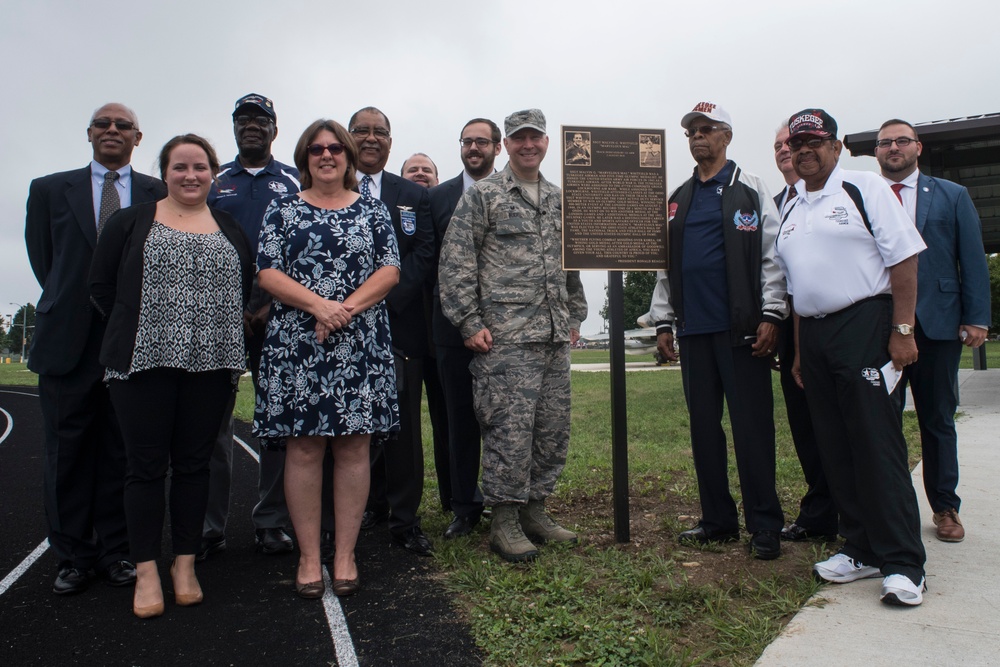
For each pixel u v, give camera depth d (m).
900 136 4.26
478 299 3.96
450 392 4.25
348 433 3.24
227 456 4.11
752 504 3.79
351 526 3.45
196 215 3.42
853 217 3.29
